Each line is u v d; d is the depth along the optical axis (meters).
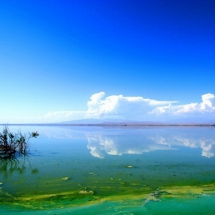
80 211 6.30
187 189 8.21
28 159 14.09
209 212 6.22
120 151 17.56
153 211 6.29
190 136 34.84
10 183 8.96
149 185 8.74
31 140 26.92
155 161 13.38
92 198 7.38
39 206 6.71
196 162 13.13
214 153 16.56
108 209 6.43
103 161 13.37
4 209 6.48
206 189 8.21
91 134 40.62
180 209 6.41
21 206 6.70
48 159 14.08
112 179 9.55
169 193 7.77
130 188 8.38
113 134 40.66
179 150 18.14
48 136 34.47
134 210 6.35
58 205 6.79
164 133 44.16
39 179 9.55
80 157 14.76
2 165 12.32
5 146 15.30
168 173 10.54
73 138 30.50
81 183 8.99
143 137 32.53
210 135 37.41
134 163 12.83
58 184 8.85
